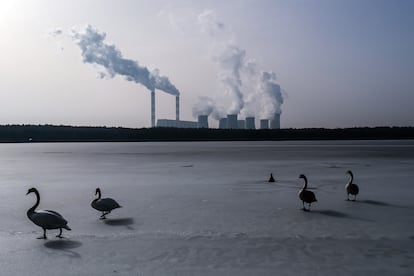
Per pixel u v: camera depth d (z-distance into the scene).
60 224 16.23
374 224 18.20
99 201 19.61
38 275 12.52
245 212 20.94
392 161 56.56
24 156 78.50
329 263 13.26
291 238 16.03
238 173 40.69
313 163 53.84
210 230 17.31
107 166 51.50
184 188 29.78
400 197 25.17
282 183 32.31
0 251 14.70
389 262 13.34
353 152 84.88
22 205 23.45
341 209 21.56
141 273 12.55
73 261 13.62
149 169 46.28
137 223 18.69
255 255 14.05
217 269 12.80
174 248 14.88
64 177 38.31
